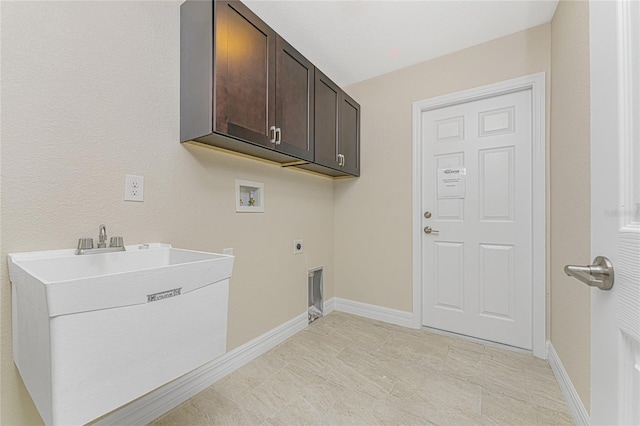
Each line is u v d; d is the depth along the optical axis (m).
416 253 2.29
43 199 0.98
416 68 2.30
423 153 2.32
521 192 1.94
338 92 2.20
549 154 1.80
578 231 1.28
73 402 0.65
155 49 1.30
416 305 2.29
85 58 1.08
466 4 1.65
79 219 1.07
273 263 2.00
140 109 1.25
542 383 1.54
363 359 1.80
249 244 1.81
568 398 1.35
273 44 1.56
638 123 0.47
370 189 2.54
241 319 1.75
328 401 1.39
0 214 0.90
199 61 1.30
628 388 0.49
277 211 2.04
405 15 1.74
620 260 0.50
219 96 1.26
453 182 2.19
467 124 2.14
